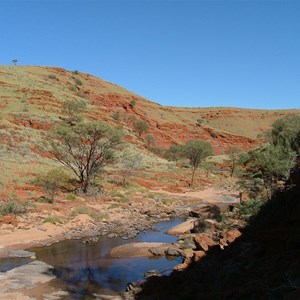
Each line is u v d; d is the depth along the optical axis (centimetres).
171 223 2534
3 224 2047
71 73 14050
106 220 2436
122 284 1289
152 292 1148
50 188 2722
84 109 7981
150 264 1538
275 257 1046
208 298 929
